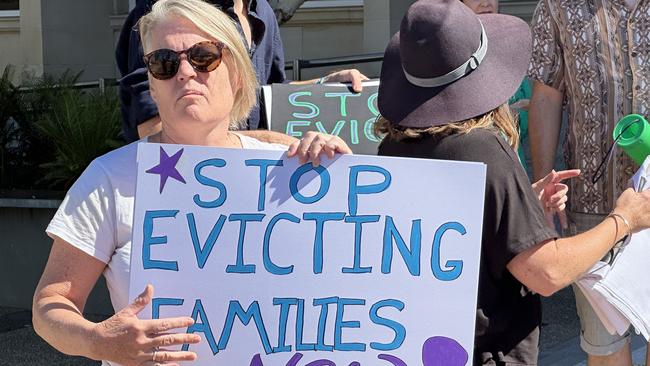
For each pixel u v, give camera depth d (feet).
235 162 7.20
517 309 7.66
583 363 16.87
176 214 7.15
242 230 7.16
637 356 16.72
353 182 7.20
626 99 11.64
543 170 12.45
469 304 7.07
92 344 6.66
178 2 7.50
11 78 29.17
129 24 11.06
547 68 12.30
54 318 6.95
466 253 7.07
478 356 7.61
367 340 7.12
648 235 9.00
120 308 7.46
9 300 22.85
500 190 7.24
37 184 24.20
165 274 7.11
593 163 11.96
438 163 7.13
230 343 7.12
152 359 6.64
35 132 24.71
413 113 7.54
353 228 7.16
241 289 7.14
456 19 7.47
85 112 22.63
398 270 7.13
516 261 7.25
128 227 7.40
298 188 7.21
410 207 7.14
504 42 7.77
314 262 7.16
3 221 22.58
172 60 7.41
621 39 11.62
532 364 7.68
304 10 33.01
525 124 14.78
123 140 22.30
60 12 33.81
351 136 11.82
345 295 7.14
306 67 23.73
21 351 19.29
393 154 7.82
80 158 22.36
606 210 11.96
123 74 11.24
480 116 7.54
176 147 7.15
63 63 33.94
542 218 7.31
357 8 32.17
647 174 9.61
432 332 7.09
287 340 7.13
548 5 12.12
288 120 11.87
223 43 7.52
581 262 7.36
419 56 7.47
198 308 7.11
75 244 7.29
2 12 36.68
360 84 12.27
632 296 8.85
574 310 20.79
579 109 12.03
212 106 7.58
